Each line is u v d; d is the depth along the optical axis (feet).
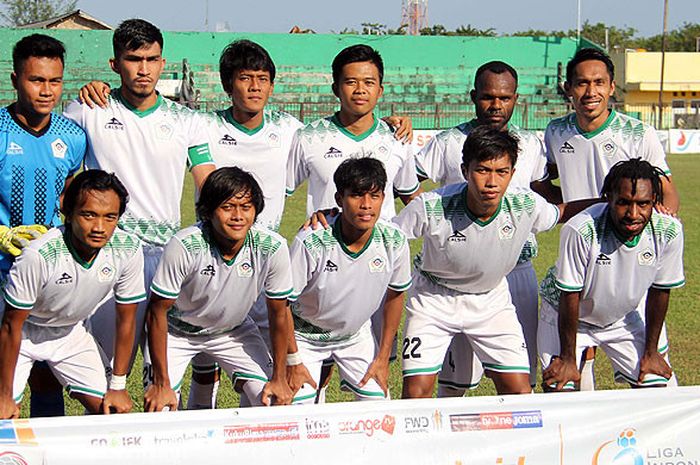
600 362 25.23
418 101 133.18
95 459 14.06
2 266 16.39
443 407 15.21
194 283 16.35
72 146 17.72
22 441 13.83
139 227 18.48
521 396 15.43
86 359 16.94
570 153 20.52
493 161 16.34
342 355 18.25
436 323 18.49
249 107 19.08
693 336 27.68
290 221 51.83
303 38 138.00
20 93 16.72
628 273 17.48
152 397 16.47
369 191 15.97
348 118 19.56
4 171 16.88
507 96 19.62
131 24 17.92
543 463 15.38
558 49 146.20
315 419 14.82
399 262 17.33
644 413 15.65
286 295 16.57
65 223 15.65
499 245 17.60
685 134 113.91
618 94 161.79
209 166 19.15
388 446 14.98
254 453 14.58
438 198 17.46
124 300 16.25
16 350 15.58
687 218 55.21
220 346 17.70
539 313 20.31
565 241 17.44
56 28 134.92
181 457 14.35
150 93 18.33
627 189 16.46
